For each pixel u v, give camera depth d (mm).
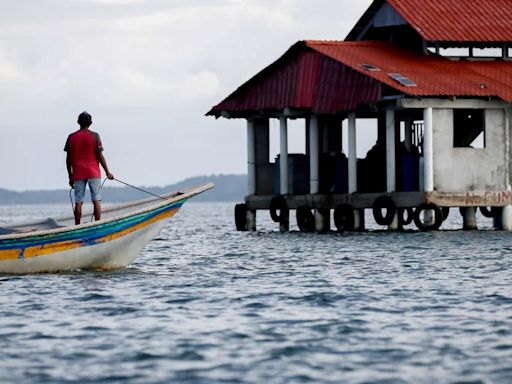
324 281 33625
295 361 21500
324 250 45750
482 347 22484
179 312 27156
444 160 53625
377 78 53281
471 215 57594
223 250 47969
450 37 57688
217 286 32219
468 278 34062
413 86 52844
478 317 25938
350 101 55031
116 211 37938
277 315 26641
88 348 22750
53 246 33531
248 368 20953
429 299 29125
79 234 33656
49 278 33156
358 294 30297
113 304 28328
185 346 22859
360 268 37625
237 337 23781
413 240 49938
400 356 21828
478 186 54156
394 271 36469
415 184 54688
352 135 56219
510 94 54031
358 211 56938
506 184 54562
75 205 33625
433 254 42625
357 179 57688
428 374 20375
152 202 37531
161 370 20828
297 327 24938
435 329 24500
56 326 25266
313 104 56906
